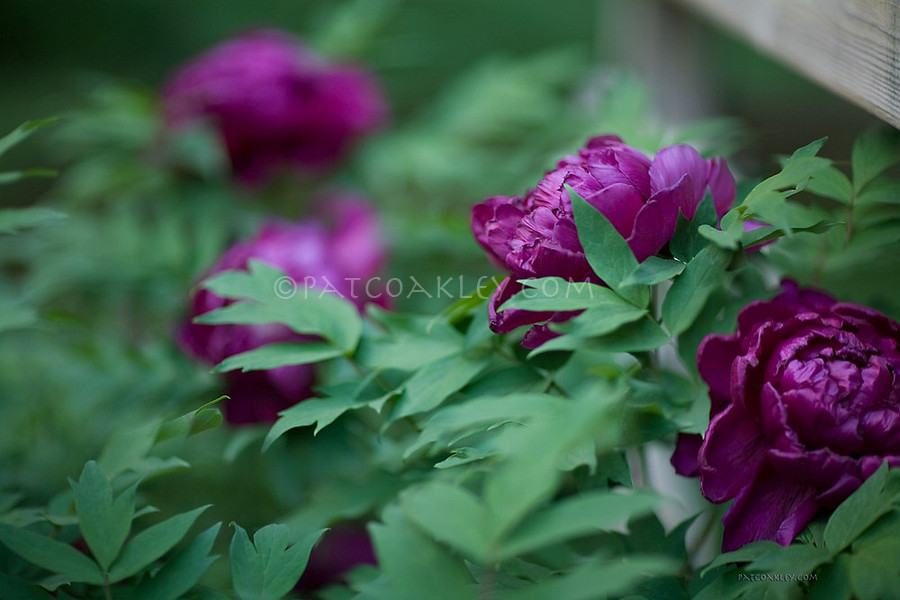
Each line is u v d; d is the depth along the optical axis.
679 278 1.25
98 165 2.00
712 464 1.22
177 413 1.53
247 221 1.81
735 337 1.25
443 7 4.08
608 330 1.23
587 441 1.22
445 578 1.11
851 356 1.21
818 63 1.40
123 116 1.97
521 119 2.17
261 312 1.33
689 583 1.26
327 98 1.85
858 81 1.32
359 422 1.45
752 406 1.22
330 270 1.48
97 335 1.68
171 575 1.22
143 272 1.75
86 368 1.62
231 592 1.31
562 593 1.07
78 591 1.27
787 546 1.19
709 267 1.24
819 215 1.35
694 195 1.25
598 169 1.26
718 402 1.26
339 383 1.33
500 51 3.98
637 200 1.25
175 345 1.60
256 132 1.82
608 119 1.62
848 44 1.34
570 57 2.29
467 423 1.15
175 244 1.76
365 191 2.02
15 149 3.06
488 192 2.05
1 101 3.52
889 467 1.19
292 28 4.25
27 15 4.25
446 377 1.29
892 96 1.27
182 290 1.74
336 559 1.53
